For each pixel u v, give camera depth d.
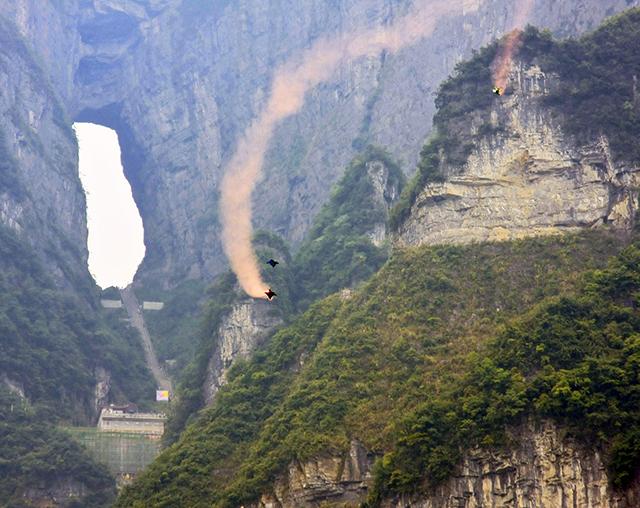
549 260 174.12
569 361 151.62
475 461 146.50
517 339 156.25
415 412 154.00
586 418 143.50
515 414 146.25
